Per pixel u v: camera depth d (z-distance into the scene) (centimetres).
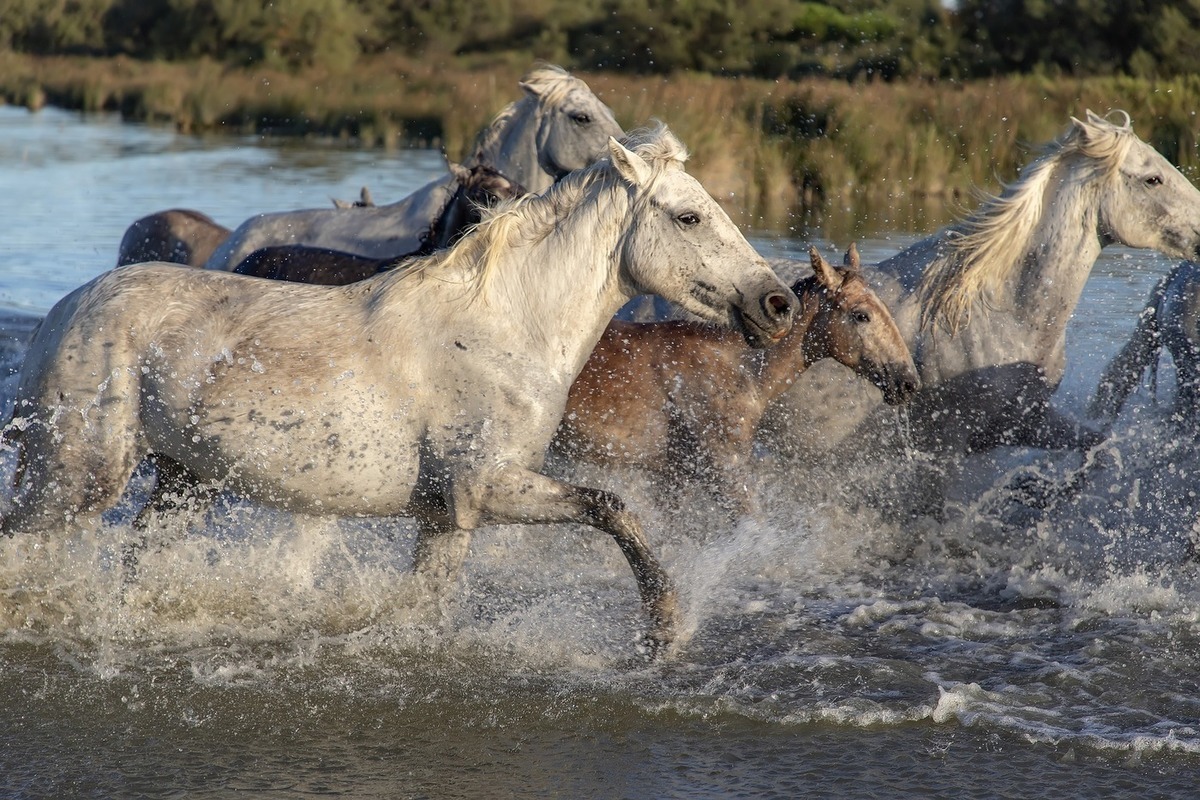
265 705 842
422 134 5203
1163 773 755
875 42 7788
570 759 777
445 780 750
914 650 944
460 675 891
